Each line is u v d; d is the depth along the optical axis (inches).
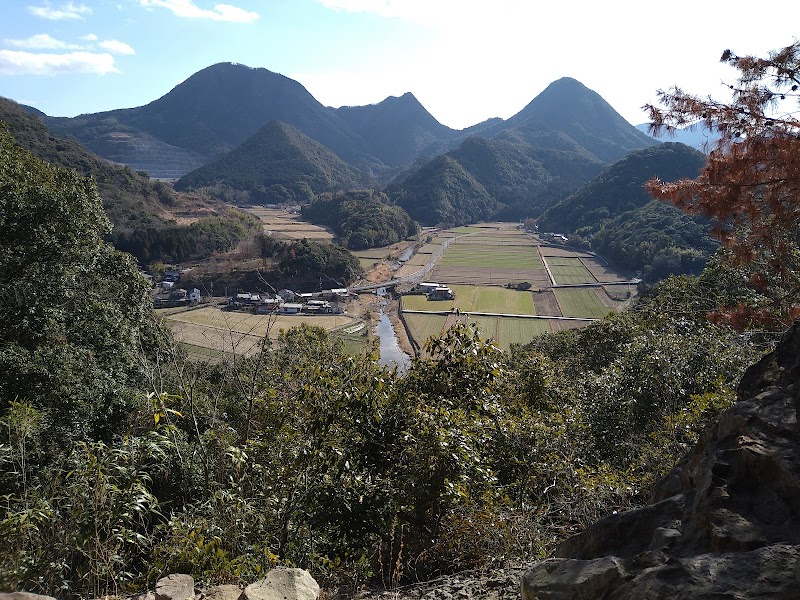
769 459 109.7
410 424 201.6
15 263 455.8
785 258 366.9
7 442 246.1
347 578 173.9
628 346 503.2
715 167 284.2
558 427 307.7
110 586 140.0
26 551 134.5
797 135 257.9
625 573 102.7
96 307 514.0
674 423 293.6
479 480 211.9
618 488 227.0
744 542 96.6
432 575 175.2
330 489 186.4
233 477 214.5
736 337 453.1
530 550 173.8
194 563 146.6
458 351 248.2
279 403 235.1
